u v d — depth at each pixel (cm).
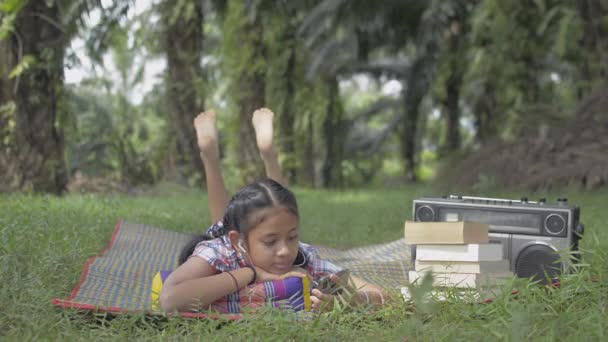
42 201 685
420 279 328
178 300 298
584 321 262
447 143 2273
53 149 1002
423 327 266
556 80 1933
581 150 1161
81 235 499
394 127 2936
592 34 1285
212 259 321
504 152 1238
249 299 310
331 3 1728
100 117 1889
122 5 1130
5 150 977
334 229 739
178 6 1347
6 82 977
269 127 508
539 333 257
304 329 263
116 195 1046
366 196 1311
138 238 544
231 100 1533
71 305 293
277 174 511
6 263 350
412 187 1808
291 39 1585
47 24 988
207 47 2136
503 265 341
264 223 312
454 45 2045
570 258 345
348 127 2839
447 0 1931
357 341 262
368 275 436
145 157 1409
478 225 330
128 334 276
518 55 1388
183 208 873
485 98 1675
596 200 902
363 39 2091
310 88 1830
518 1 1376
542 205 361
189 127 1392
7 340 254
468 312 283
